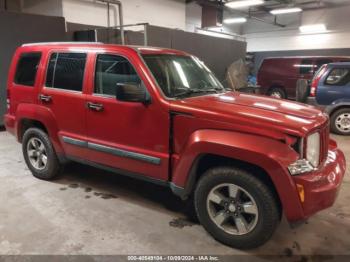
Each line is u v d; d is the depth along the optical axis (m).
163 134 2.85
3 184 3.95
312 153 2.46
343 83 6.86
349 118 6.99
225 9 17.39
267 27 21.81
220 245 2.72
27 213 3.22
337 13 18.53
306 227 3.05
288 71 10.95
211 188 2.67
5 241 2.73
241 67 9.53
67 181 4.07
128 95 2.73
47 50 3.75
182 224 3.06
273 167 2.29
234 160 2.59
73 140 3.54
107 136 3.26
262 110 2.64
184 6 13.80
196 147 2.58
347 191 3.88
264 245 2.73
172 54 3.51
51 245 2.68
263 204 2.44
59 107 3.61
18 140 4.23
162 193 3.76
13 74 4.14
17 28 7.20
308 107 2.99
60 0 9.38
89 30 8.38
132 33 8.88
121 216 3.20
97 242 2.73
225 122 2.52
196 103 2.75
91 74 3.32
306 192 2.29
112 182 4.07
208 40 10.57
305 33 20.14
